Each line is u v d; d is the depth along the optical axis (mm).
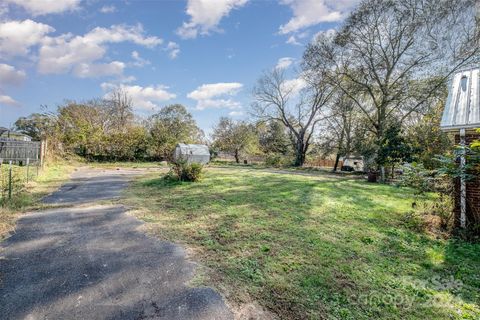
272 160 28656
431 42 16188
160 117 34656
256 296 3004
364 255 4215
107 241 4637
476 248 4762
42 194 8430
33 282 3248
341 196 9188
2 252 4074
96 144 24328
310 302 2904
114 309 2754
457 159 6020
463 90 7191
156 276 3439
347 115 23047
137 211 6617
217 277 3418
